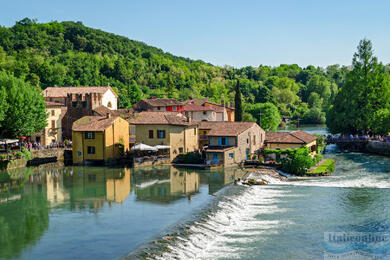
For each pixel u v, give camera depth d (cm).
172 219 4181
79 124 8362
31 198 5166
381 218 4359
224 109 12594
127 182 6191
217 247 3566
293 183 6172
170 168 7575
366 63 11556
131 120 8512
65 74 18675
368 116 10894
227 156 7631
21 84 8075
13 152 7731
